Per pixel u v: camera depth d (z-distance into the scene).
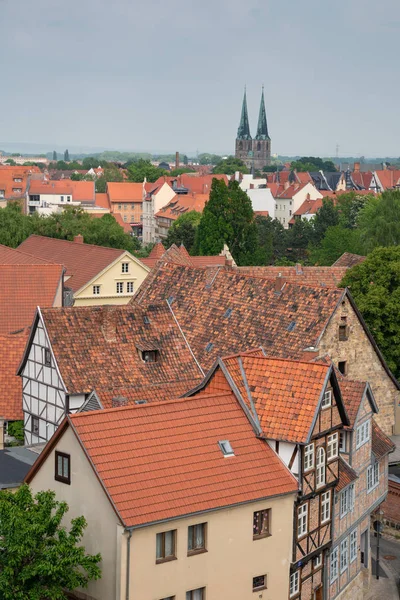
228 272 76.06
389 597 56.56
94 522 42.25
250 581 44.94
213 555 43.31
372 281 80.50
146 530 41.00
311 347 65.81
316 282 97.38
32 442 68.00
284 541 46.03
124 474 42.00
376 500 58.41
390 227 138.50
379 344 78.56
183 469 43.50
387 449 59.34
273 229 195.88
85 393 63.34
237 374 49.53
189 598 43.00
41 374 66.25
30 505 40.91
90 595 42.50
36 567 38.88
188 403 46.53
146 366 66.31
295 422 46.75
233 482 44.22
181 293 77.12
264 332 69.44
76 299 105.31
